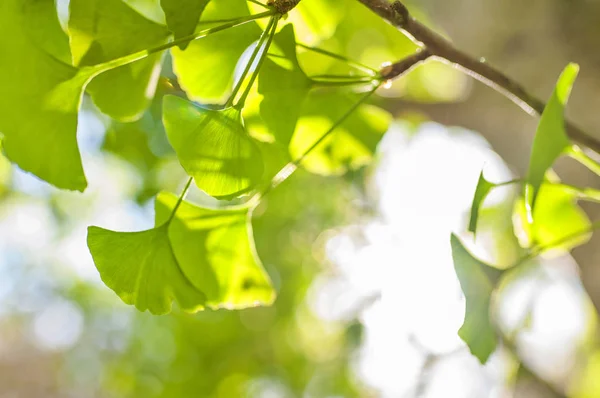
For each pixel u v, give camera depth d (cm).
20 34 61
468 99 140
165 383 173
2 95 61
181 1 61
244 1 65
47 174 62
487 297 64
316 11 69
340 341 195
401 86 104
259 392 188
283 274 190
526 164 135
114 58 63
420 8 134
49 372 289
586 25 119
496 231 138
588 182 122
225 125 62
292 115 66
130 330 192
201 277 67
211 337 178
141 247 65
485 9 127
